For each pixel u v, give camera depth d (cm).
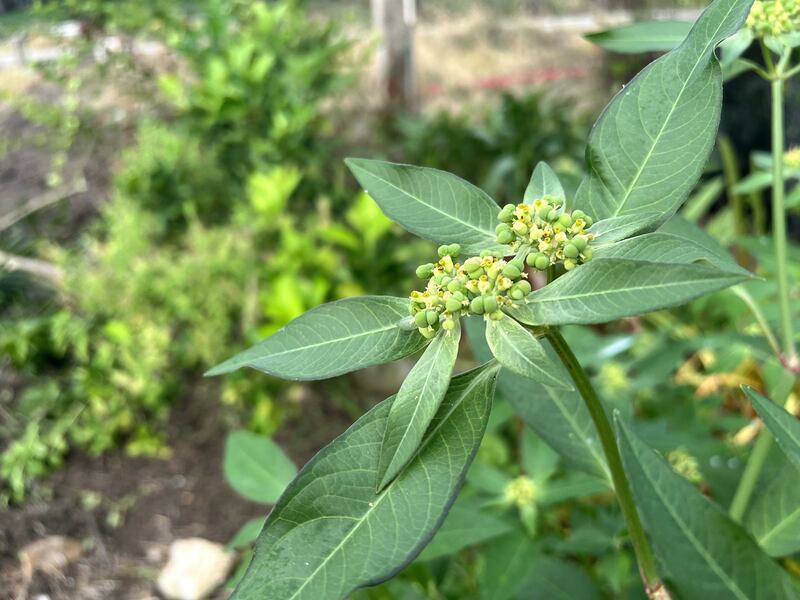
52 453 67
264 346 16
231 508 62
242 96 84
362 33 125
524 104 96
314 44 96
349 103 112
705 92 16
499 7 184
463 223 18
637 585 30
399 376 70
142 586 56
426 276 17
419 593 32
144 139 90
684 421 40
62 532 61
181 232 85
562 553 37
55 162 93
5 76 117
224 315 70
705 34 16
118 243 75
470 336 25
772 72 26
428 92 149
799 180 49
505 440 51
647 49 24
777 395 27
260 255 76
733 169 63
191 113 88
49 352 73
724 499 30
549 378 14
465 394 16
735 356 40
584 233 16
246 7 96
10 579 57
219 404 71
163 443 69
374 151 101
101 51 97
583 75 137
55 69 95
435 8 193
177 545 58
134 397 69
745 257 60
